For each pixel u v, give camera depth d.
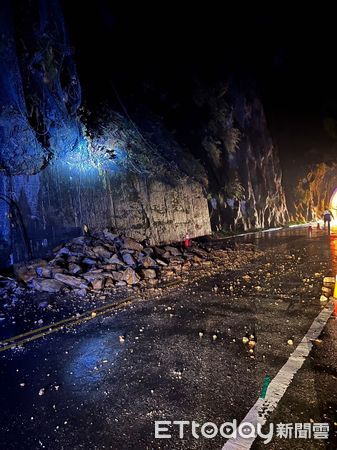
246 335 4.64
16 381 3.85
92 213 10.78
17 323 5.80
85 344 4.75
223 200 18.78
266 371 3.63
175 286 7.68
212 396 3.25
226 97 21.11
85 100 10.32
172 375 3.70
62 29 9.06
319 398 3.10
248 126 23.34
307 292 6.54
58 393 3.54
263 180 24.38
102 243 10.12
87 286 7.61
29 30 8.41
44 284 7.70
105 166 11.34
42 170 9.56
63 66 9.25
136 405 3.21
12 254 8.86
